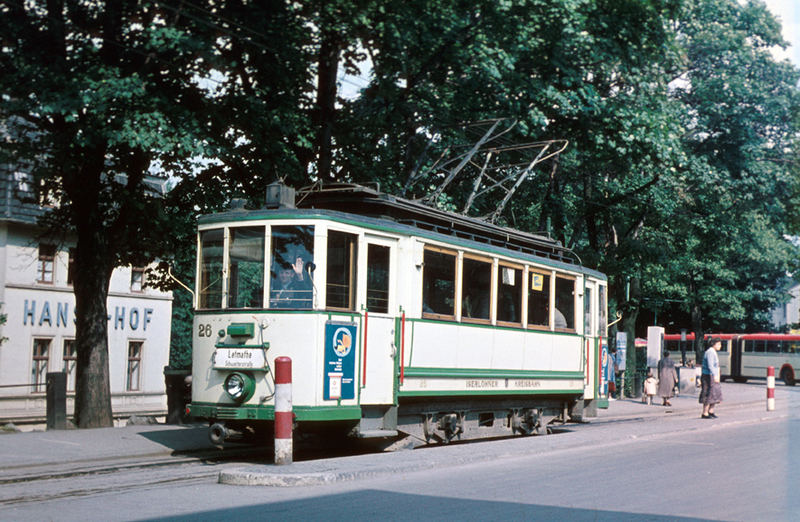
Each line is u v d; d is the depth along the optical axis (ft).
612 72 83.41
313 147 66.13
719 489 29.35
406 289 44.21
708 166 107.65
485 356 50.24
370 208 45.75
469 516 23.76
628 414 84.48
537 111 74.28
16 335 118.83
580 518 23.47
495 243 53.31
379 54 68.69
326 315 39.91
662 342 104.37
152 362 142.51
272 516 23.76
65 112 50.85
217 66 58.65
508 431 55.16
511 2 66.54
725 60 112.78
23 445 44.62
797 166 112.06
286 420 35.50
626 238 109.19
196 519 23.36
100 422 61.98
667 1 80.94
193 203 66.85
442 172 78.48
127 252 68.13
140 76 55.26
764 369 192.75
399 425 44.73
